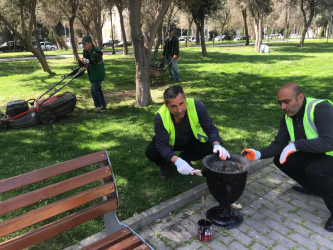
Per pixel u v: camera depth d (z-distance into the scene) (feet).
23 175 5.95
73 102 20.35
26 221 5.94
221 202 8.80
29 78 37.83
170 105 8.70
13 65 54.75
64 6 59.98
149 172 12.58
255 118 19.19
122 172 12.58
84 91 29.19
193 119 10.16
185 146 11.68
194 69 41.93
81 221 6.70
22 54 92.99
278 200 10.73
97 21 103.30
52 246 8.55
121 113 21.36
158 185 11.53
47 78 37.09
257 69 40.60
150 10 80.69
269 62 48.34
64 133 17.52
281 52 69.31
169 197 10.73
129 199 10.65
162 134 9.86
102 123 19.19
